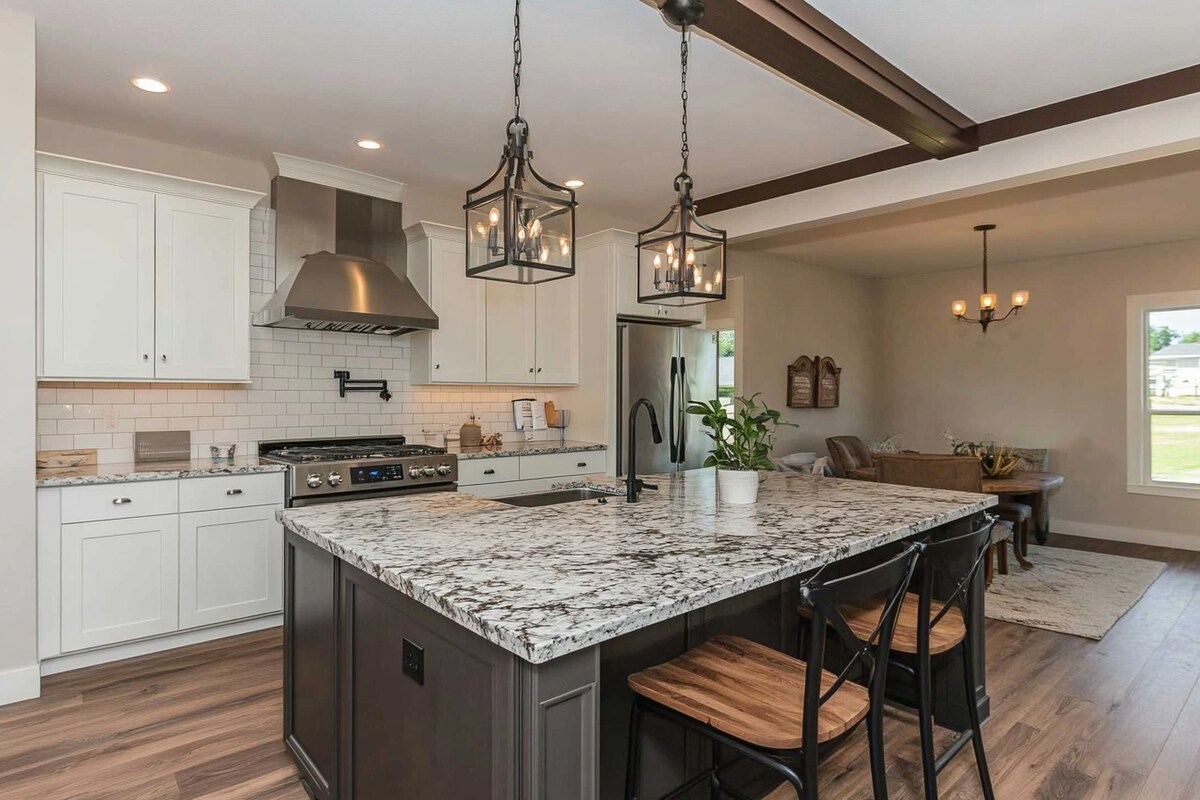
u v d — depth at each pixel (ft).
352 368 13.66
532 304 15.34
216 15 7.81
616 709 5.48
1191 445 18.51
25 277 8.41
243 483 10.75
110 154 11.18
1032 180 10.95
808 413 21.91
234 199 11.34
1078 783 7.07
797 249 19.71
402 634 4.94
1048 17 7.89
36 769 7.08
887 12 7.84
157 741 7.68
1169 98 9.35
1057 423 20.76
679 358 16.39
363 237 13.26
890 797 6.79
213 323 11.14
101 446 10.98
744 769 6.63
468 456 13.11
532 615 3.80
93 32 8.19
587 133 11.34
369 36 8.29
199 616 10.37
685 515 6.92
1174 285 18.63
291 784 6.87
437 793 4.48
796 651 7.49
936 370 23.43
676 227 7.39
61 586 9.25
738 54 8.72
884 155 12.30
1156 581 14.94
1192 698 9.08
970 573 6.39
